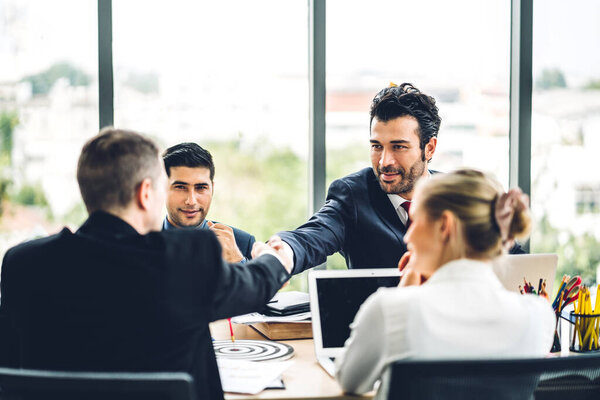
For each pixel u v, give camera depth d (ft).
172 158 8.16
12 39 9.77
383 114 7.69
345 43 10.43
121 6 9.92
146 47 10.06
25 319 4.30
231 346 6.31
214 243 4.58
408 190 7.91
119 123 10.10
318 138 10.45
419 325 4.06
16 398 3.78
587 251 11.31
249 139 10.47
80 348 4.15
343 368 4.54
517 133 10.92
